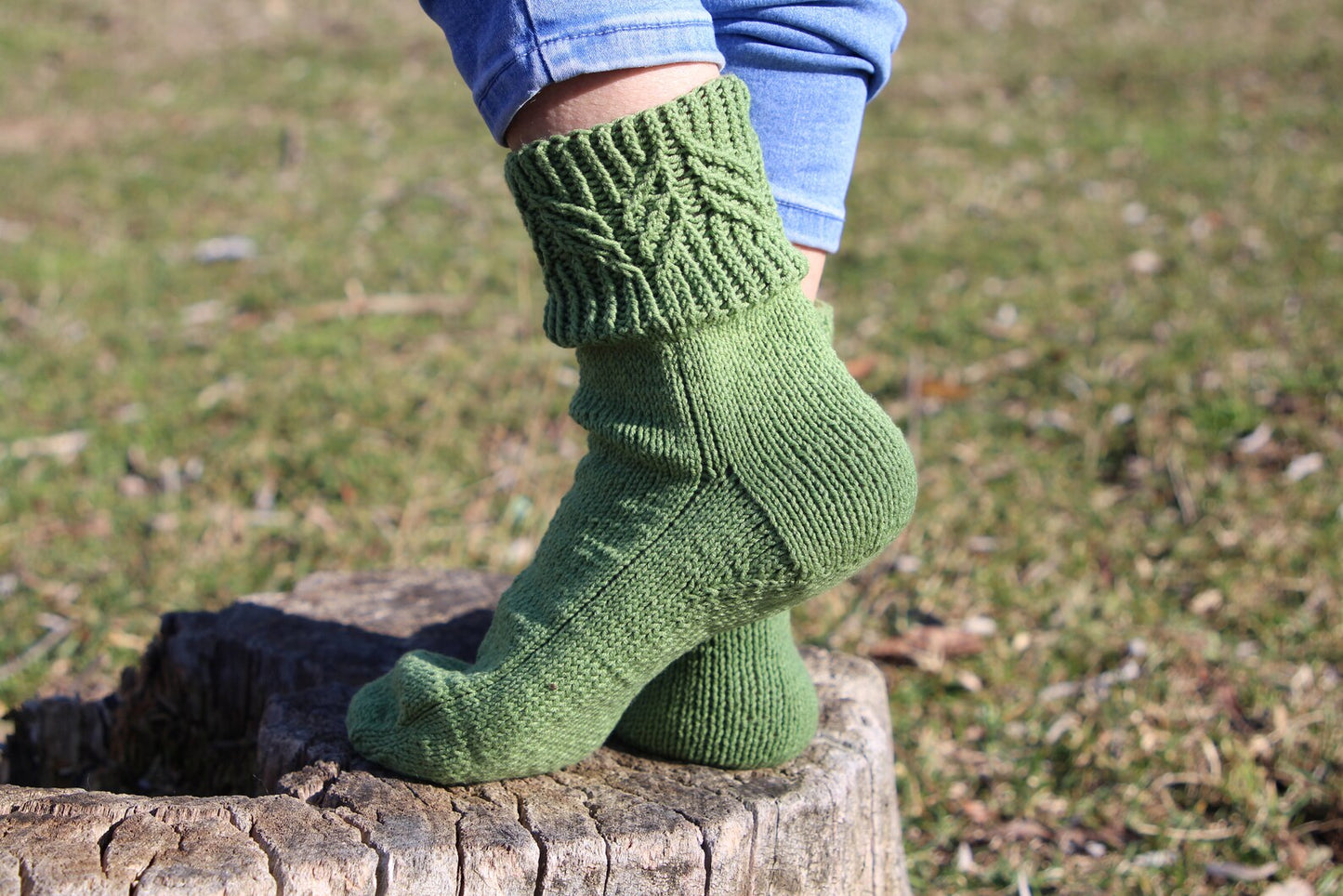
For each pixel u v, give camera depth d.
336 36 9.66
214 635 2.20
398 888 1.38
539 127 1.31
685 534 1.44
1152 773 2.45
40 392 4.20
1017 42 9.22
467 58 1.32
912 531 3.36
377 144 7.25
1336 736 2.50
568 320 1.37
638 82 1.28
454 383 4.33
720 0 1.56
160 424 4.00
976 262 5.34
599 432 1.46
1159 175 6.36
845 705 1.92
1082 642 2.88
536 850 1.44
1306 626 2.89
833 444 1.42
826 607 3.09
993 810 2.41
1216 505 3.40
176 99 8.06
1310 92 7.69
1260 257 5.16
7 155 6.88
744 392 1.40
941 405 4.09
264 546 3.40
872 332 4.68
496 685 1.49
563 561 1.50
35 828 1.36
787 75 1.59
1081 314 4.73
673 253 1.31
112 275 5.27
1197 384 4.03
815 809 1.63
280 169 6.79
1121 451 3.75
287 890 1.33
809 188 1.62
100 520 3.49
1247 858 2.23
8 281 5.14
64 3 9.84
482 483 3.71
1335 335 4.33
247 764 2.20
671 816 1.54
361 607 2.32
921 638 2.94
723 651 1.64
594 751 1.71
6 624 3.00
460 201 6.30
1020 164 6.68
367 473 3.73
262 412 4.09
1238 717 2.61
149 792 2.27
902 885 1.97
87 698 2.31
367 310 4.98
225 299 5.08
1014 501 3.51
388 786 1.56
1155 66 8.39
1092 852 2.28
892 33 1.66
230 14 10.07
